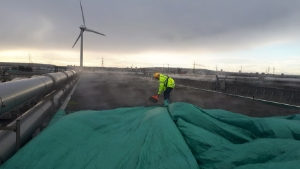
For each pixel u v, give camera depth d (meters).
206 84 22.55
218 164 3.28
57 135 3.99
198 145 3.84
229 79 30.59
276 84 22.38
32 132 5.93
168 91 10.41
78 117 4.96
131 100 13.49
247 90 17.39
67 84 17.95
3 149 4.21
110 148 3.77
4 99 4.85
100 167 3.23
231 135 4.38
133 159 3.38
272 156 3.16
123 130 4.61
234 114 5.62
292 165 2.56
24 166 3.23
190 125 4.42
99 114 5.45
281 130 4.29
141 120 4.95
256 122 4.55
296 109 11.62
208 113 5.21
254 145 3.44
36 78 8.59
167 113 5.20
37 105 6.60
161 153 3.43
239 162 3.18
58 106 10.35
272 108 11.89
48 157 3.43
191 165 3.17
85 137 4.22
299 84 22.44
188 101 13.82
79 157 3.49
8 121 7.16
